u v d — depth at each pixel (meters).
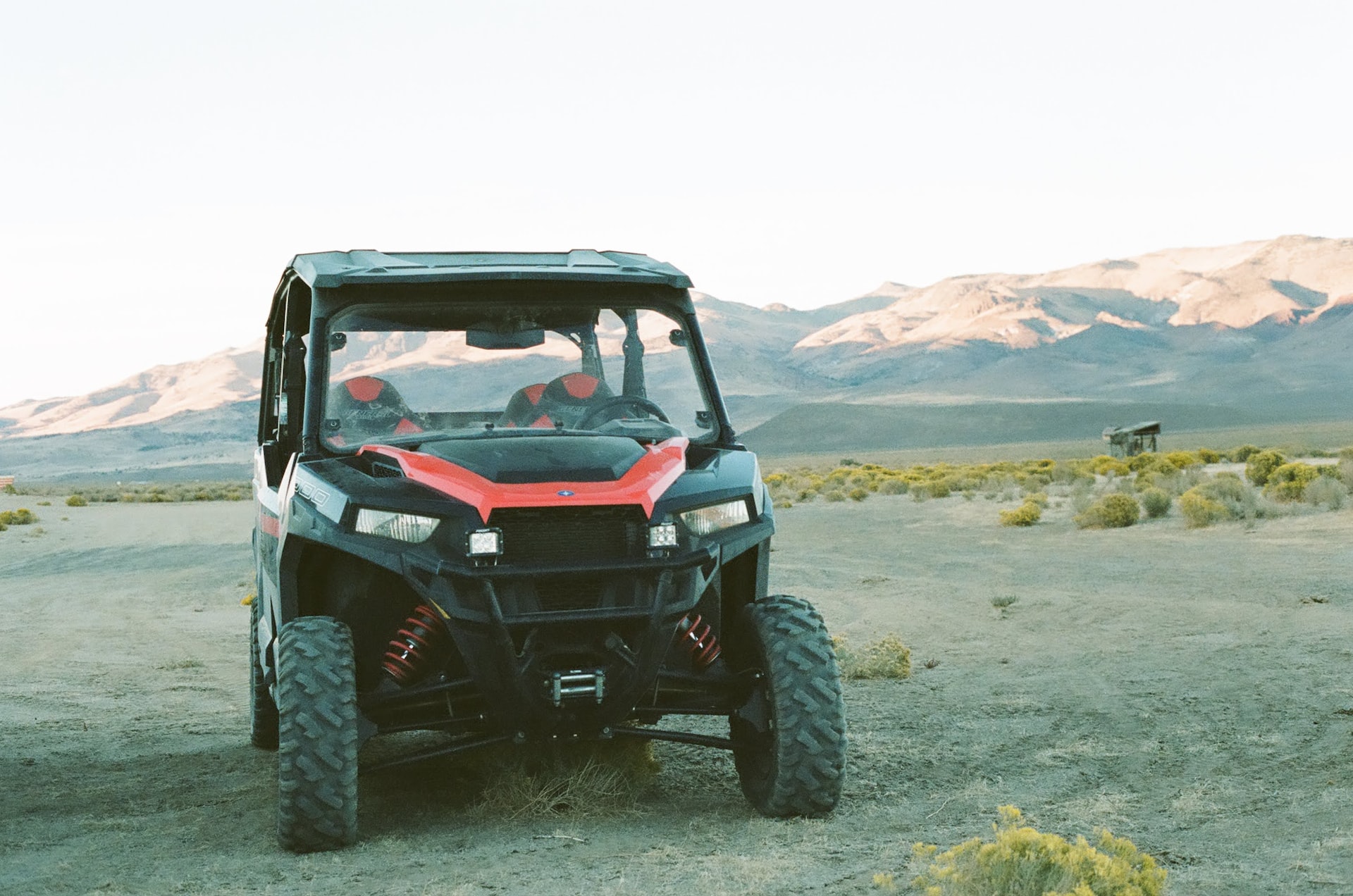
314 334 6.60
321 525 5.93
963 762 7.62
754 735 6.33
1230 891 4.92
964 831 5.93
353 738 5.76
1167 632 12.90
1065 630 13.71
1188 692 9.48
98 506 76.44
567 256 7.71
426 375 6.72
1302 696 8.98
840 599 18.03
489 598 5.56
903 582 19.38
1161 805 6.37
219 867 5.72
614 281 6.91
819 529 31.05
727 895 4.98
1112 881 4.25
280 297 8.12
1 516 52.22
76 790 7.93
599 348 6.99
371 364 6.67
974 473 62.31
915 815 6.28
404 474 5.98
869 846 5.66
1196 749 7.62
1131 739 8.03
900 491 46.19
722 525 6.14
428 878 5.38
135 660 15.42
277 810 7.02
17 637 18.33
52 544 40.38
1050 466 66.75
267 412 8.79
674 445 6.47
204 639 17.44
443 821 6.45
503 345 6.83
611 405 6.90
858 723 9.12
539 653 5.68
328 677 5.80
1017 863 4.38
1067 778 7.07
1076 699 9.55
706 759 7.96
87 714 11.38
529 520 5.71
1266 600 14.59
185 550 35.00
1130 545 22.27
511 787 6.66
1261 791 6.54
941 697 10.10
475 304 6.79
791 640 6.16
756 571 6.52
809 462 162.12
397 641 6.18
